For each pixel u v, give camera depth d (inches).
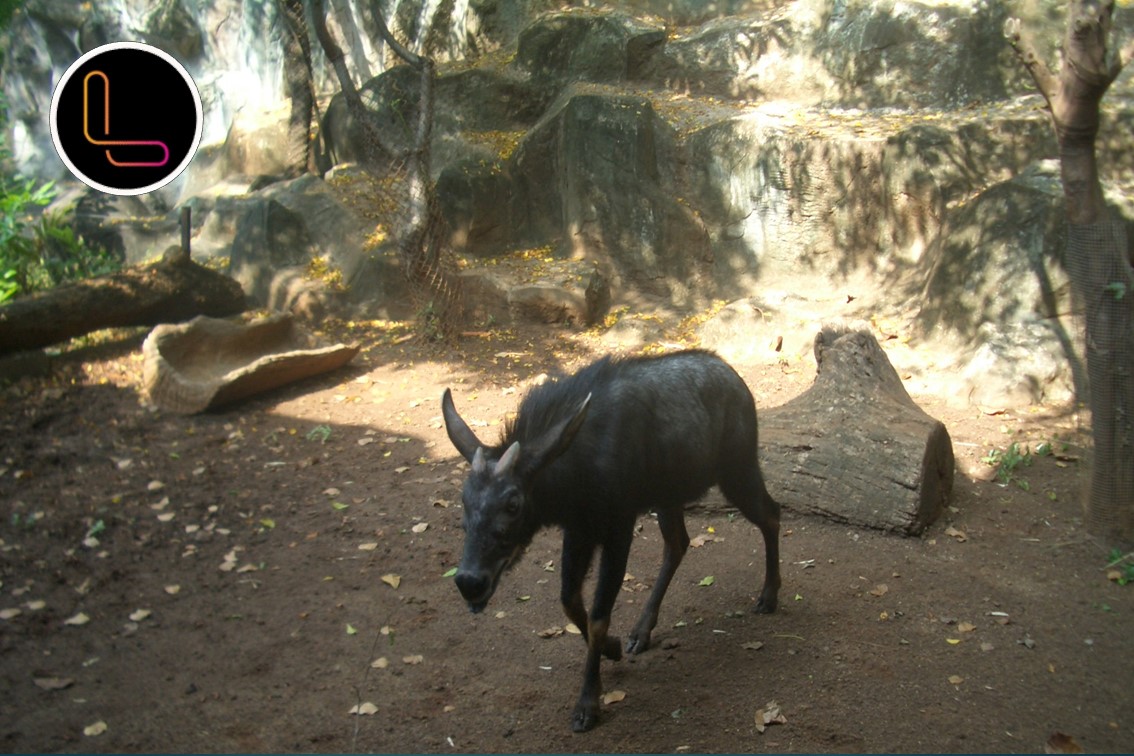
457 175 460.4
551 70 512.7
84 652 216.7
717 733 179.3
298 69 536.1
